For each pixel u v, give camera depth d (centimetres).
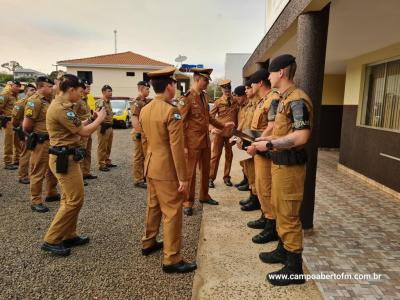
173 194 279
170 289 260
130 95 2705
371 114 621
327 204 473
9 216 412
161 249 328
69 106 296
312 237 354
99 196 506
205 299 247
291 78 258
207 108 438
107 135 684
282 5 460
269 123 318
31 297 246
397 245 336
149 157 284
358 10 346
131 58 2844
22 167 563
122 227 383
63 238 315
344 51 598
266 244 341
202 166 456
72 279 271
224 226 389
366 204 473
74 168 304
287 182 253
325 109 1001
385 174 543
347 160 693
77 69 2655
